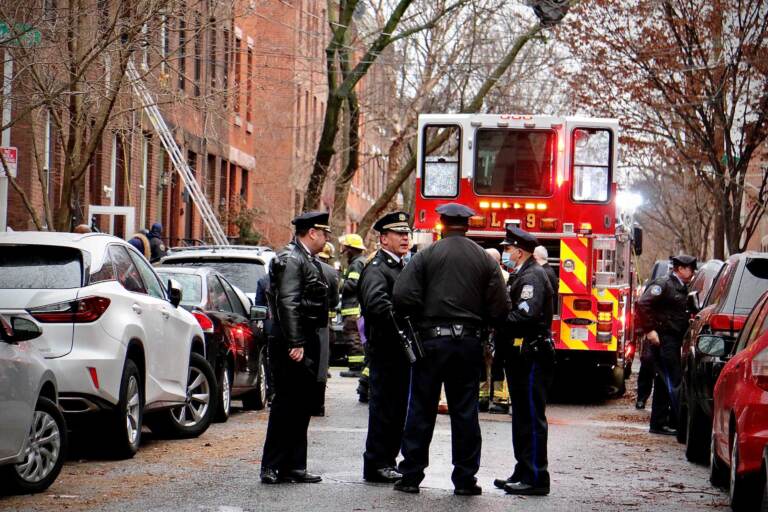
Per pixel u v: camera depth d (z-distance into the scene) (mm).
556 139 25234
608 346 24812
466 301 12945
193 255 26484
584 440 18969
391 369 13820
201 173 47062
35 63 20203
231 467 14695
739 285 16531
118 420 14789
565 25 39156
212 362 19734
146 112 34031
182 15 22656
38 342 14117
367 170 94500
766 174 39969
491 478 14406
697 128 38594
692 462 16750
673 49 37281
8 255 14547
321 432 18562
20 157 29219
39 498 12250
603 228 25125
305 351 13367
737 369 12445
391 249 14352
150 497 12367
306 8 64625
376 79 57250
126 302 15094
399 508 11984
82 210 33688
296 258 13336
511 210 25328
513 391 13281
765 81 36656
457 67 47188
